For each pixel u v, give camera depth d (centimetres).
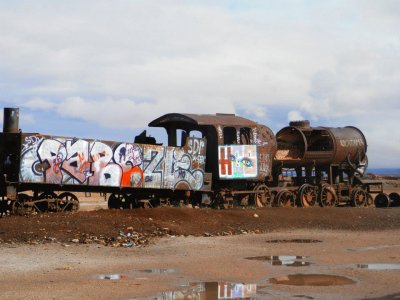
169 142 2694
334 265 1277
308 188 3014
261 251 1520
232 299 921
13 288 992
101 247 1543
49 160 2008
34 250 1450
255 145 2745
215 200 2619
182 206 2397
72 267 1223
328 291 984
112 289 992
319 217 2431
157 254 1447
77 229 1717
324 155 3150
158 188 2352
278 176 3042
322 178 3269
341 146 3206
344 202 3269
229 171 2628
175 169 2414
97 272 1168
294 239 1825
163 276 1128
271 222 2242
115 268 1220
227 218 2222
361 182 3331
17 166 1939
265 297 937
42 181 1989
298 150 3111
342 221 2362
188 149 2472
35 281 1061
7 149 1978
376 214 2602
